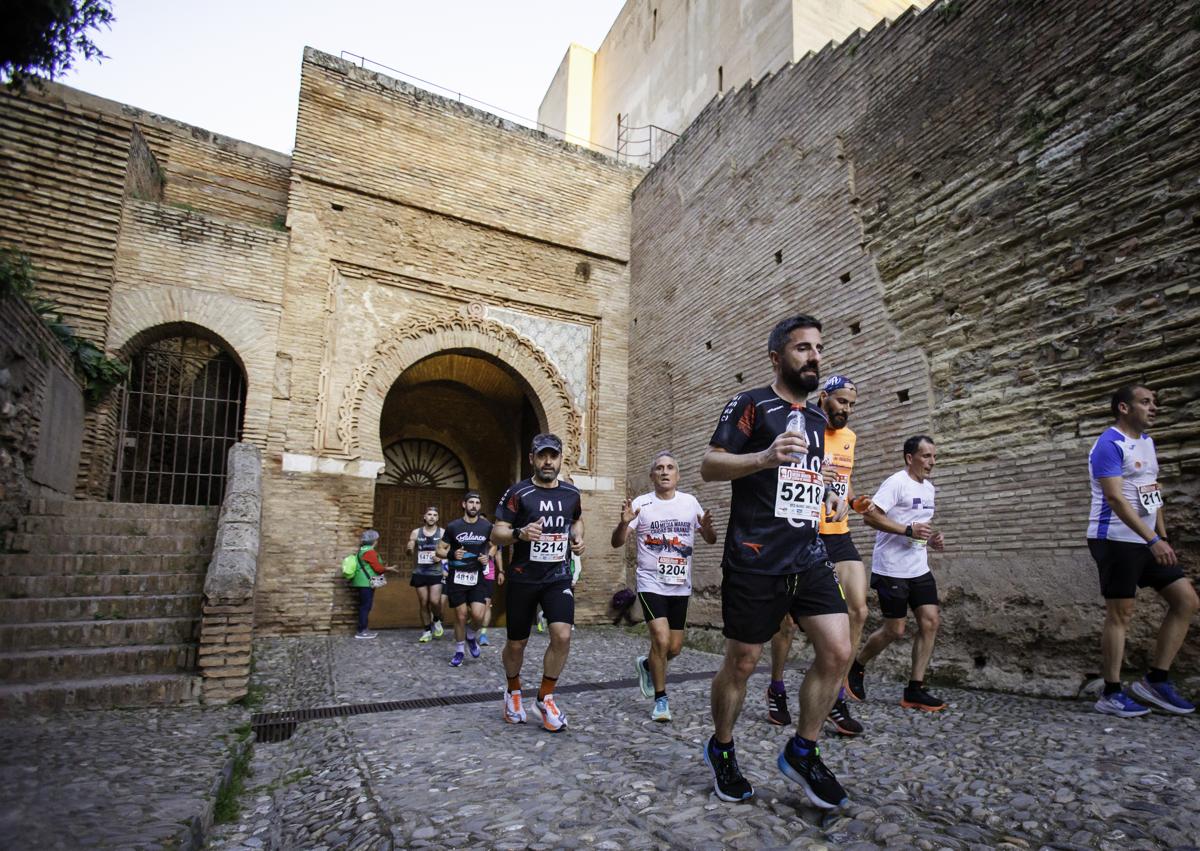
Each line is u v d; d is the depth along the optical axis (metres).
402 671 7.87
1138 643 5.51
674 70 17.50
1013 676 6.41
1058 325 6.57
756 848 2.60
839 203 9.58
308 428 12.04
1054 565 6.24
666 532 5.29
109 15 4.07
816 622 2.96
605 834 2.79
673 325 13.55
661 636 5.07
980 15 7.80
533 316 14.49
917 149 8.45
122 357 10.91
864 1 13.78
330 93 13.14
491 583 8.95
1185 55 5.79
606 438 14.63
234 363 12.30
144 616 6.57
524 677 7.51
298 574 11.54
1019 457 6.73
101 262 10.16
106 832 2.80
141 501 11.54
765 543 2.98
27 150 9.82
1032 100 7.11
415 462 17.44
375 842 2.90
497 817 3.04
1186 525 5.39
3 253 7.31
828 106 10.02
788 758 2.96
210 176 13.40
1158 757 3.61
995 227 7.34
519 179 14.65
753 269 11.31
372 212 13.23
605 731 4.70
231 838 3.29
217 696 5.69
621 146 19.86
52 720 4.94
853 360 9.00
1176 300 5.64
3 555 6.69
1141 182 6.02
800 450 2.63
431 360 15.78
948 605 7.14
